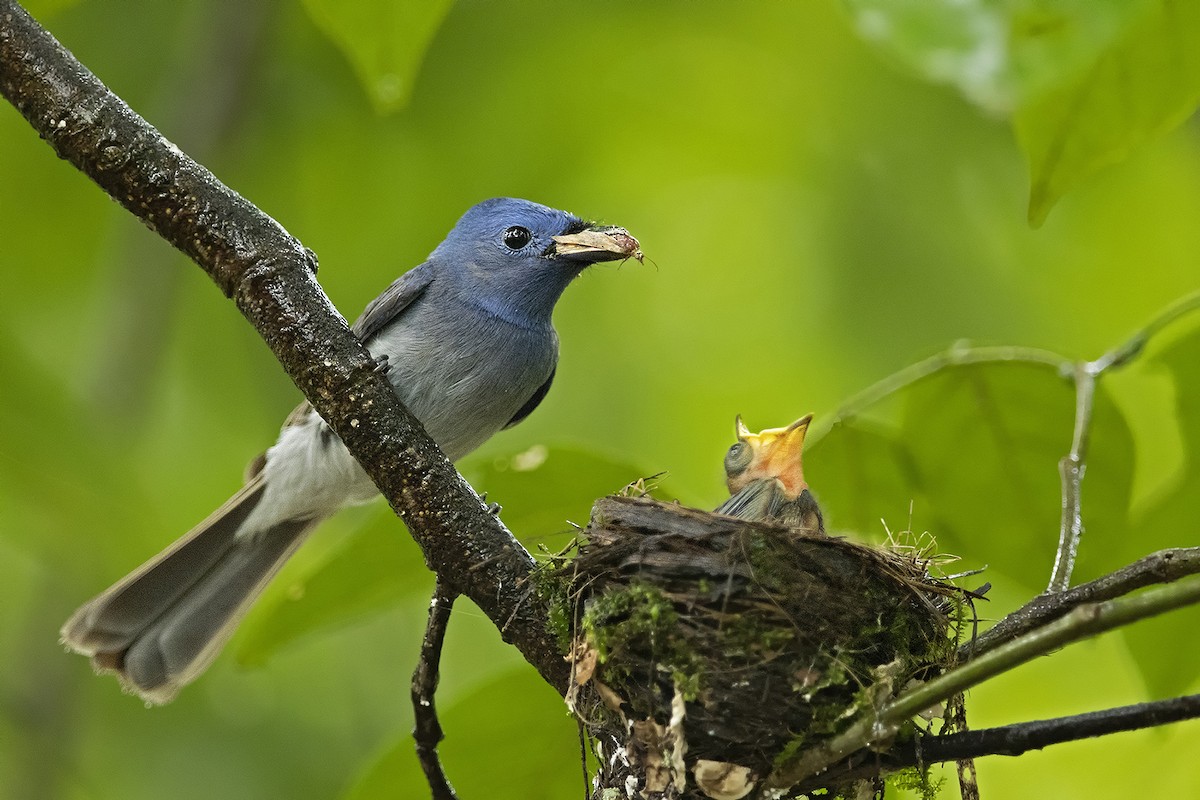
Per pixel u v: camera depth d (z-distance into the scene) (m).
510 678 7.49
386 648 12.93
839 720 6.12
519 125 14.50
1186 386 8.34
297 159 14.28
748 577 6.44
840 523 8.46
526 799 7.69
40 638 12.56
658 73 14.62
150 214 6.77
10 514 9.88
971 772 6.37
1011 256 13.64
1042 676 10.53
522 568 6.77
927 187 13.92
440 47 14.59
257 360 14.12
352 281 13.84
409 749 7.57
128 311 13.48
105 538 9.79
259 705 12.55
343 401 6.73
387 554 7.88
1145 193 13.35
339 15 7.39
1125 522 8.16
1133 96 6.75
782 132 14.43
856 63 14.28
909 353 13.43
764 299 14.20
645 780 6.18
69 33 14.20
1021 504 8.25
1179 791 10.00
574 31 14.72
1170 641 7.98
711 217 14.53
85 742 12.38
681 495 8.81
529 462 7.79
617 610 6.43
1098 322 13.25
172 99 14.24
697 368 14.04
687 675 6.22
